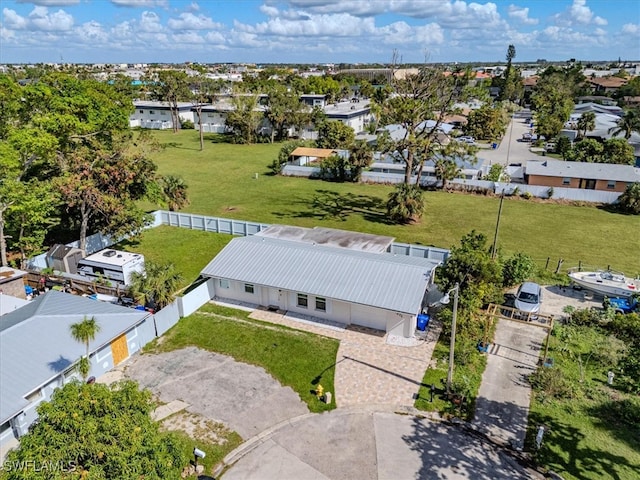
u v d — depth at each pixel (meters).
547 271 31.89
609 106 109.75
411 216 42.09
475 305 23.22
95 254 30.69
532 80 157.25
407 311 22.86
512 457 16.67
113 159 32.38
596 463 16.31
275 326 25.23
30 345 19.09
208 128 96.69
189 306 26.31
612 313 25.14
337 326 25.23
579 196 48.81
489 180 53.94
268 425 18.19
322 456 16.73
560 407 19.08
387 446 17.19
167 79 91.56
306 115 83.31
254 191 52.53
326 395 19.31
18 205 28.02
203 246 36.19
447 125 78.75
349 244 30.48
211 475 15.90
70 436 11.17
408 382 20.70
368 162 56.81
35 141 28.61
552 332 24.38
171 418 18.47
